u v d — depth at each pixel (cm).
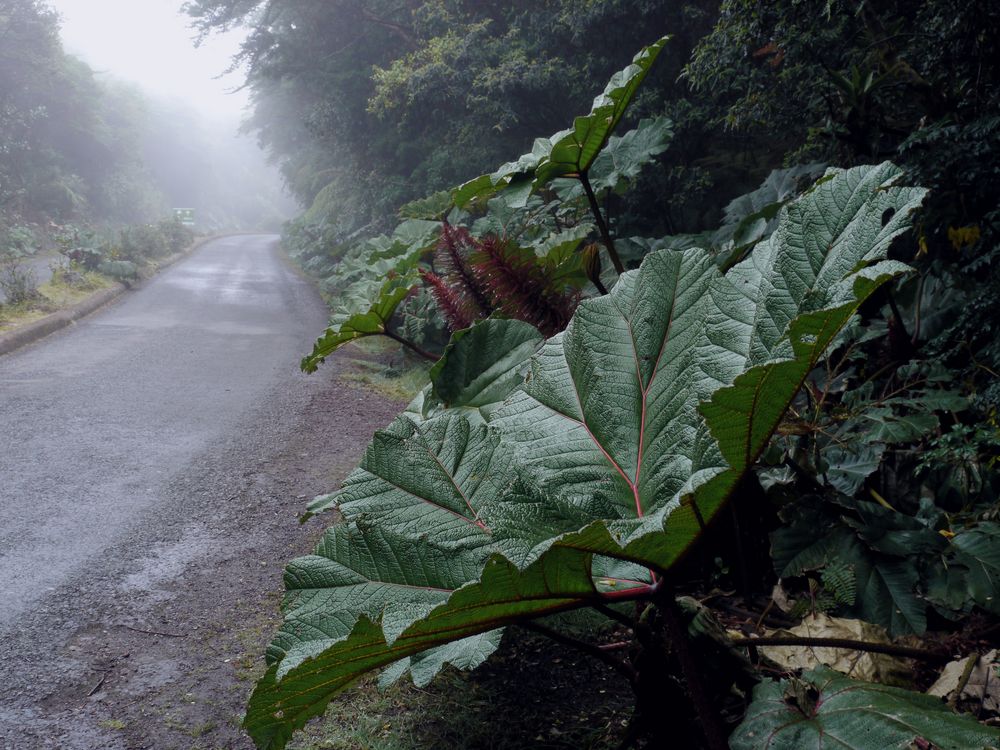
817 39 625
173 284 2020
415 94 1546
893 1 634
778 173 551
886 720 127
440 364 257
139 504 458
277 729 144
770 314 138
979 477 291
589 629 269
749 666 177
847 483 292
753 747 137
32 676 273
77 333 1180
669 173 1047
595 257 283
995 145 429
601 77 1309
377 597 151
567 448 160
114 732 239
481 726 220
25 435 605
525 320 266
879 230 126
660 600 141
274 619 315
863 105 536
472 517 162
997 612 220
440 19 1653
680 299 163
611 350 167
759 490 269
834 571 238
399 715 231
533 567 121
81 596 338
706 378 149
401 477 172
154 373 877
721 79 758
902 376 342
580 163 263
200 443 596
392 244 543
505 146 1602
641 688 178
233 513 445
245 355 1019
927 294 409
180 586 348
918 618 224
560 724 220
